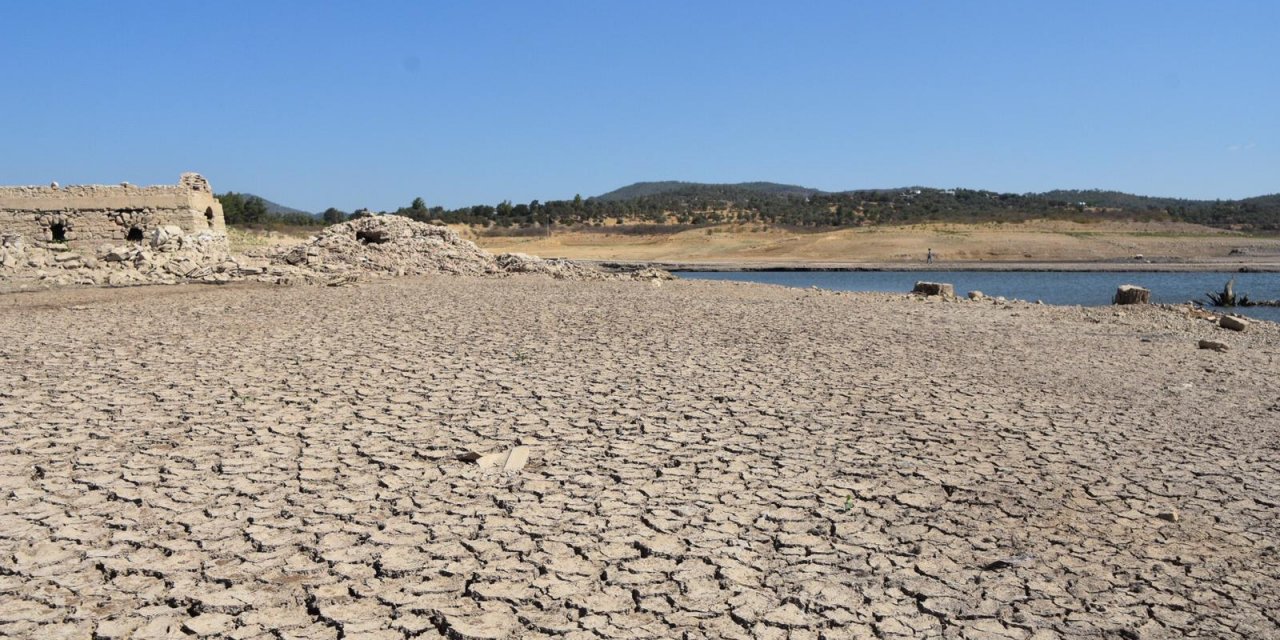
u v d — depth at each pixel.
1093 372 13.99
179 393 10.95
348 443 8.94
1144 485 8.23
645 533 6.82
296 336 15.70
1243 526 7.29
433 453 8.62
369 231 34.72
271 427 9.45
